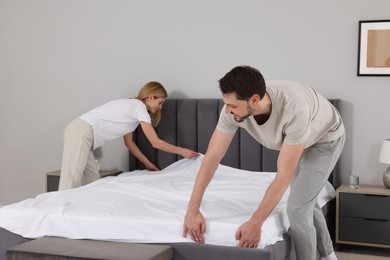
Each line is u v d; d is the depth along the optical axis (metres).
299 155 2.50
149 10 4.71
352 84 4.23
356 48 4.21
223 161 4.40
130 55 4.79
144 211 2.95
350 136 4.26
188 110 4.50
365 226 3.89
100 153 4.94
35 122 5.13
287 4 4.34
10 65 5.16
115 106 4.18
